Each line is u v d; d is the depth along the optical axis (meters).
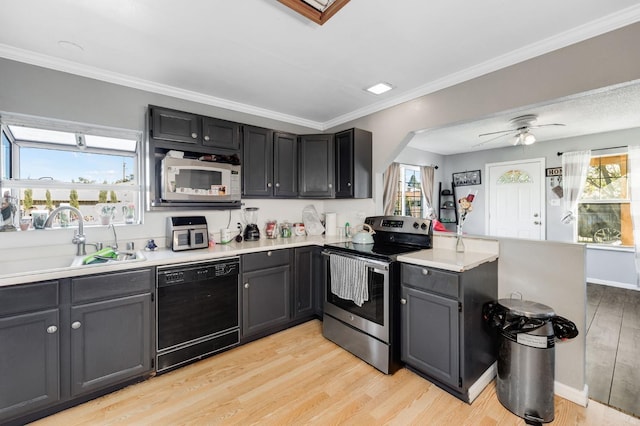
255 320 2.51
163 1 1.48
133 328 1.89
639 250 4.03
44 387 1.61
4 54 1.92
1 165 1.99
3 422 1.52
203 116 2.52
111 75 2.29
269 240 3.01
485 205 5.60
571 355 1.80
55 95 2.10
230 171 2.63
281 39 1.84
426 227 2.47
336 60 2.12
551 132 4.29
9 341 1.51
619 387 1.90
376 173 3.09
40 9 1.53
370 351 2.18
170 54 2.02
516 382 1.67
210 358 2.27
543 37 1.82
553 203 4.82
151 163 2.29
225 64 2.17
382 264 2.07
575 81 1.76
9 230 1.98
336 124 3.54
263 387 1.91
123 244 2.38
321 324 2.93
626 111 3.30
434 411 1.70
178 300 2.08
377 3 1.50
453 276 1.77
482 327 1.92
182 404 1.75
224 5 1.51
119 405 1.73
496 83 2.12
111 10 1.55
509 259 2.05
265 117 3.26
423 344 1.96
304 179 3.22
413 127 2.70
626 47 1.59
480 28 1.73
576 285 1.79
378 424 1.59
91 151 2.35
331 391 1.88
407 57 2.07
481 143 4.55
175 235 2.38
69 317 1.67
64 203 2.25
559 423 1.60
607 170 4.38
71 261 2.09
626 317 3.07
